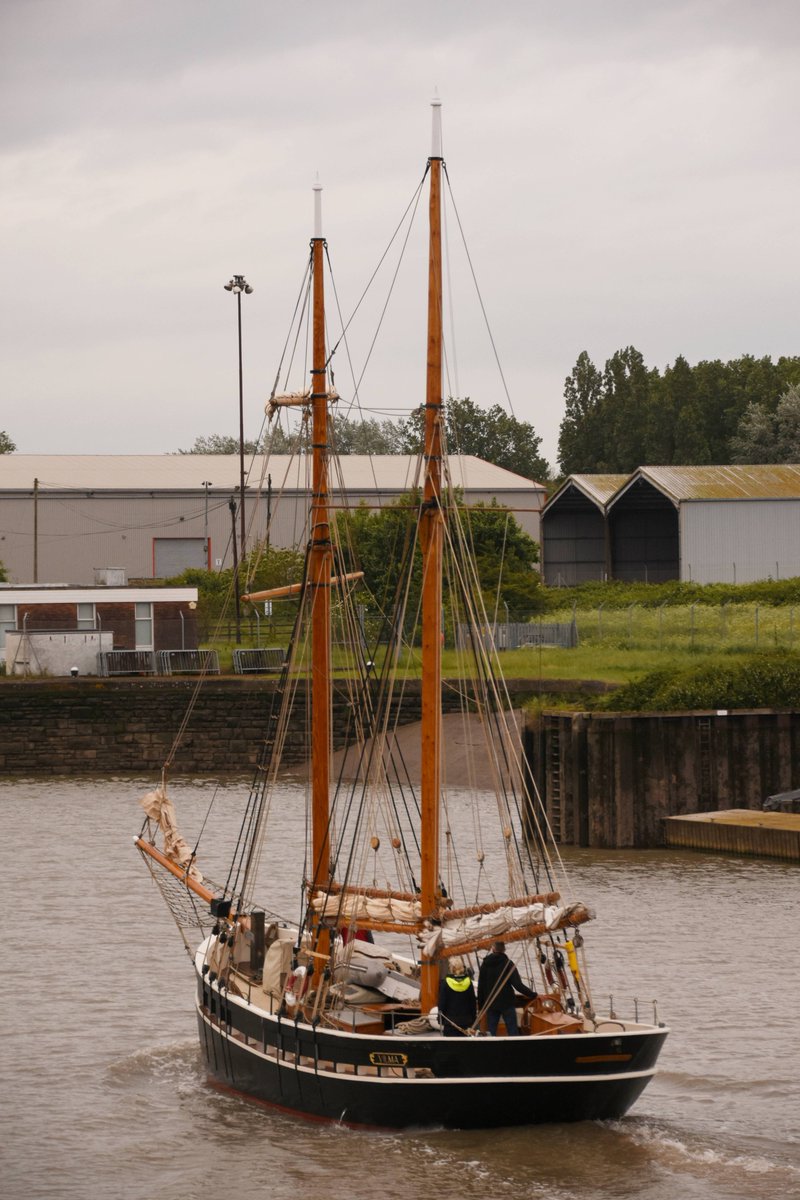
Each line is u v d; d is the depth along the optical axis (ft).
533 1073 128.67
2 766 411.95
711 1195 120.06
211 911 160.45
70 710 415.03
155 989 183.21
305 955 146.30
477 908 137.18
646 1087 146.41
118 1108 143.74
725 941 203.62
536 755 301.63
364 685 182.70
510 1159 127.13
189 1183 125.08
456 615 173.68
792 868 261.03
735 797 295.69
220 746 417.28
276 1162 128.88
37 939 208.03
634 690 315.37
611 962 192.34
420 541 143.84
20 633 436.76
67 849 281.95
